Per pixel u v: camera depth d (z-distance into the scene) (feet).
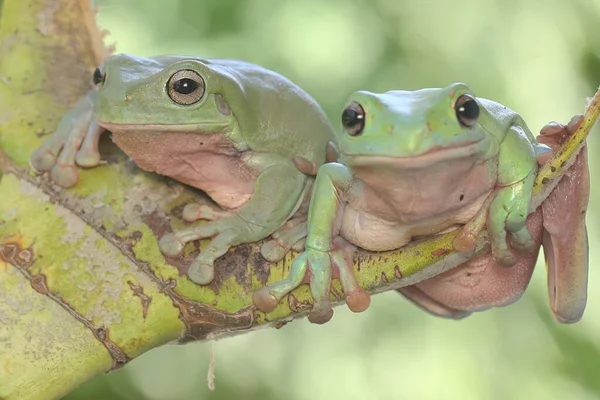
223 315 2.46
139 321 2.46
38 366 2.44
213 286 2.47
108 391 3.66
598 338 3.21
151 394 3.70
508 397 3.31
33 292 2.46
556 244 2.46
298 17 3.30
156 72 2.51
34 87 2.56
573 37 3.25
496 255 2.43
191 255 2.48
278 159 2.55
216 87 2.51
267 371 3.56
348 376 3.46
